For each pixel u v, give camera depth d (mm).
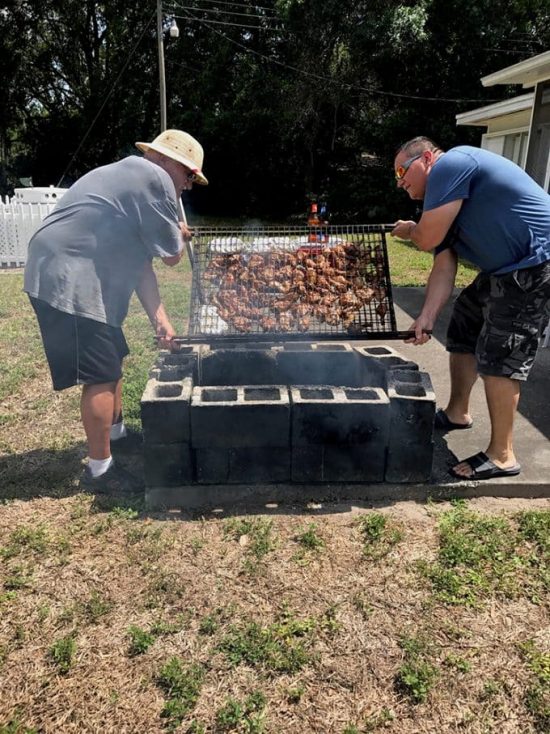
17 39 24953
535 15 19875
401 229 3221
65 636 2074
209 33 23203
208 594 2268
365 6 18922
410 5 19297
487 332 2793
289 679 1904
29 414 3904
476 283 3193
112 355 2811
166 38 24359
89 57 26344
